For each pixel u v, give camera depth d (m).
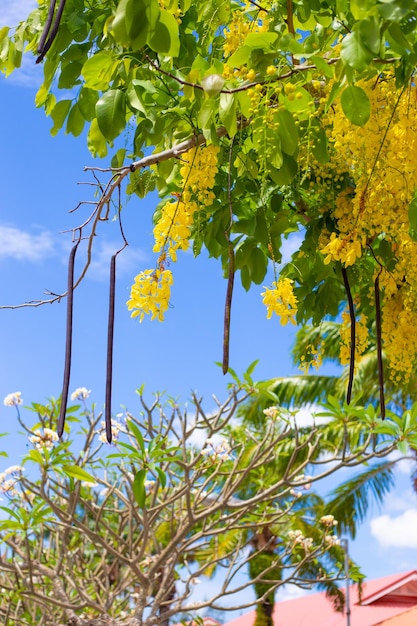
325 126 1.71
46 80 2.04
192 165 1.65
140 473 2.72
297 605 12.40
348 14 1.45
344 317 2.06
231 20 2.02
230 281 1.48
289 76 1.44
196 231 2.02
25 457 3.27
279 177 1.67
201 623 4.15
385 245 1.88
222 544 7.02
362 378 8.53
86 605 3.71
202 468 3.80
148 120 1.70
